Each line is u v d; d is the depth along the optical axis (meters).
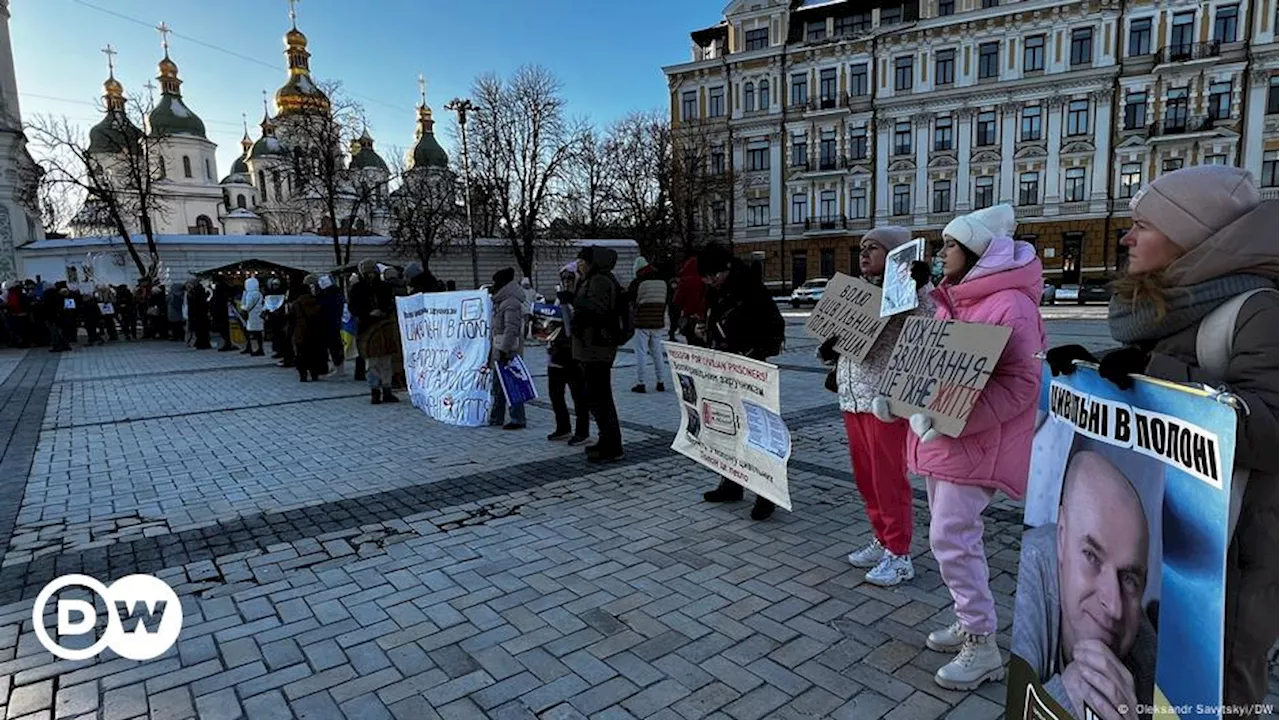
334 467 6.04
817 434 6.78
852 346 3.48
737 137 45.94
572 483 5.37
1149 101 36.31
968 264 2.64
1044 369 1.82
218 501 5.14
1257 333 1.43
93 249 28.28
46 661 2.97
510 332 7.18
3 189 29.02
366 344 9.10
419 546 4.18
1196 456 1.30
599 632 3.11
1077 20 36.84
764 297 4.55
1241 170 1.60
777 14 44.09
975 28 38.88
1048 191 38.47
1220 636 1.26
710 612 3.27
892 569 3.52
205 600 3.53
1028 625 1.82
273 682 2.78
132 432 7.74
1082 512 1.61
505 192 35.88
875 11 42.25
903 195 41.81
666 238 42.34
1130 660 1.48
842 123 42.81
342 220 41.28
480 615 3.30
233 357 16.08
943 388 2.50
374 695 2.68
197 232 63.00
